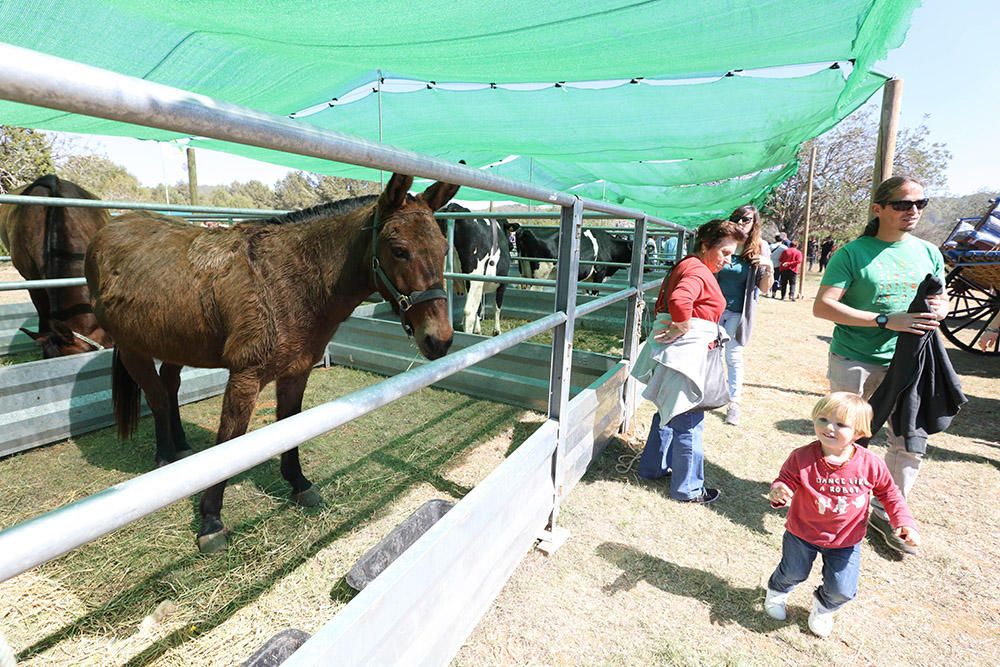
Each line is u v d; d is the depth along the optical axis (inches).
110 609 71.9
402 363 178.9
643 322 170.1
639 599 78.9
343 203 86.9
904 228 89.2
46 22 96.0
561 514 101.4
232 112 28.6
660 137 212.8
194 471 26.9
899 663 68.8
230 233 83.9
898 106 141.3
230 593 76.3
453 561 56.7
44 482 105.2
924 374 89.4
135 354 96.9
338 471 115.2
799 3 84.0
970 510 106.3
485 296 302.7
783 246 423.5
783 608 75.4
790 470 70.9
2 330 196.1
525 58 115.4
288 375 88.4
